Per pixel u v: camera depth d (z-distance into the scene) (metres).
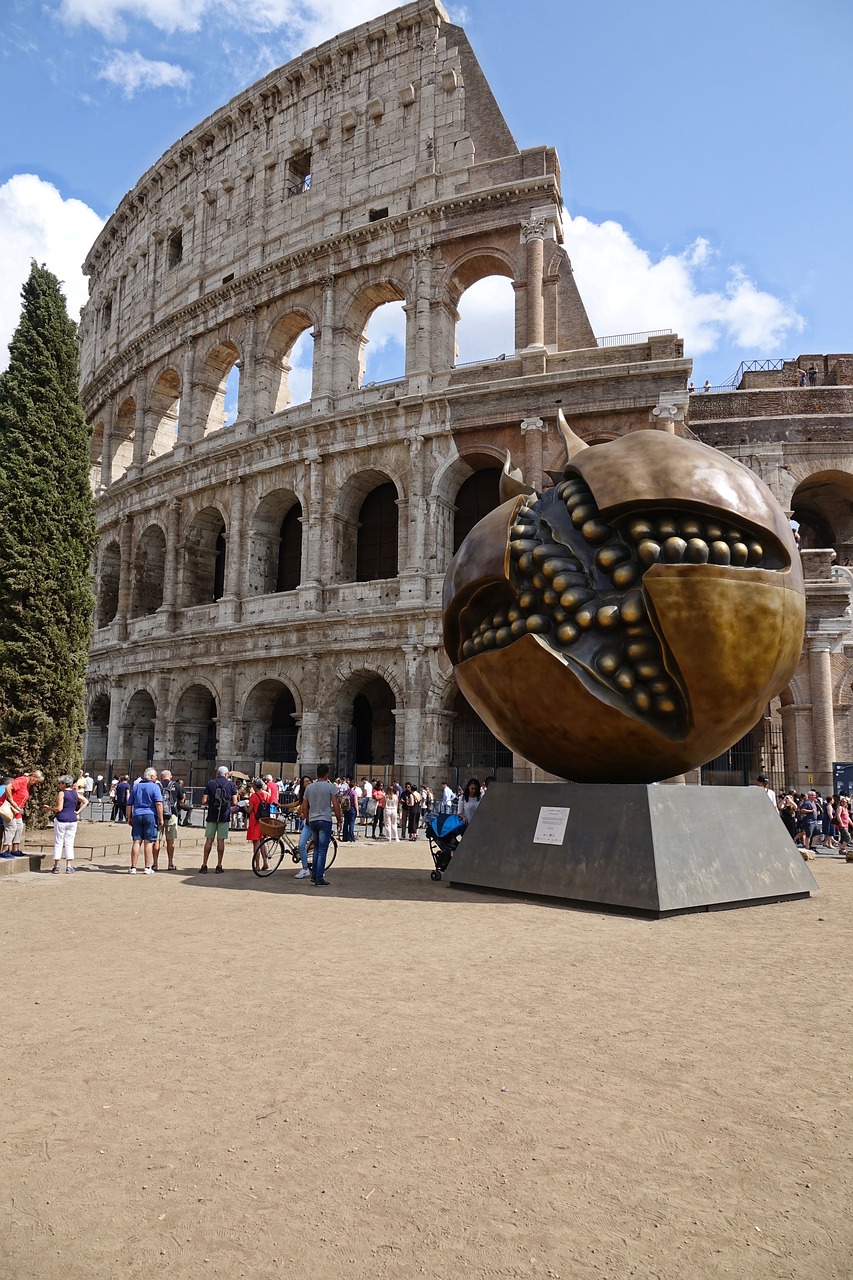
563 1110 5.44
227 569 45.03
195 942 10.60
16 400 26.77
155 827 19.28
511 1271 3.73
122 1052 6.46
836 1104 5.58
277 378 47.66
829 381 46.94
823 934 11.15
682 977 8.84
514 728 14.32
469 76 43.69
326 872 18.94
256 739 42.97
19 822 20.83
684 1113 5.41
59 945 10.53
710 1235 4.03
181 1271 3.72
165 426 55.34
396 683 38.25
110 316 64.19
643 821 12.88
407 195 43.31
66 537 26.67
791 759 36.91
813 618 37.09
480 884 14.99
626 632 13.12
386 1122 5.25
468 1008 7.63
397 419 40.34
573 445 15.37
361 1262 3.80
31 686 25.27
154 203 57.72
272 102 50.19
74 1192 4.40
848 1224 4.15
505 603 14.59
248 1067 6.15
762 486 13.58
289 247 46.88
